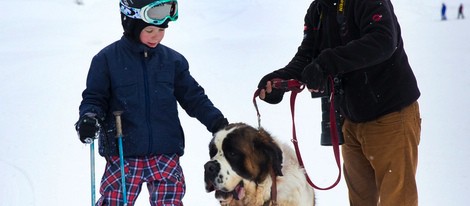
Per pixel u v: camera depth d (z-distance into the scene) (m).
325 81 3.93
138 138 4.02
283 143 4.00
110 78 4.05
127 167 4.05
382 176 4.38
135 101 4.04
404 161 4.25
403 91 4.18
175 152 4.19
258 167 3.72
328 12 4.30
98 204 4.03
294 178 3.91
